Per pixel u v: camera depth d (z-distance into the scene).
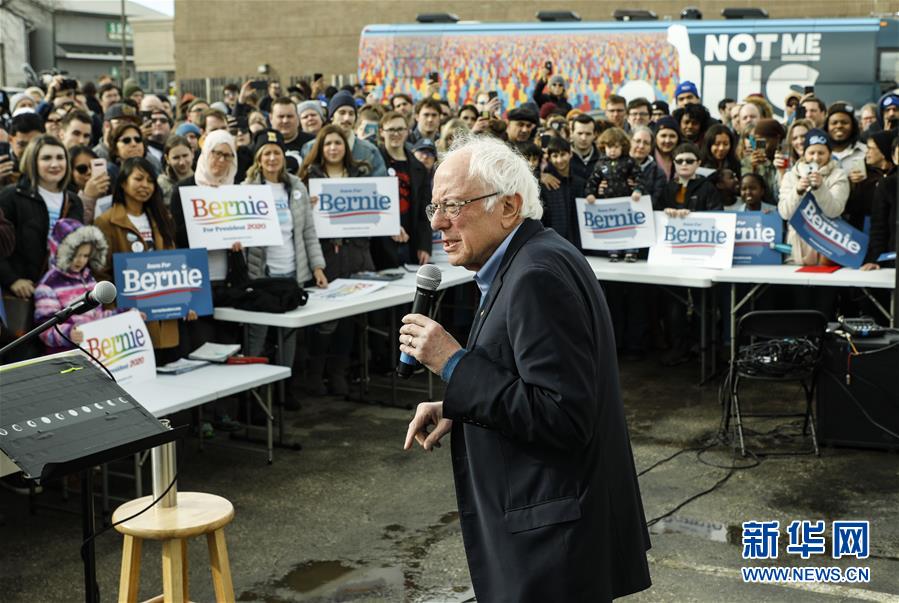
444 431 2.82
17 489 5.46
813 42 16.38
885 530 4.96
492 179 2.61
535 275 2.50
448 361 2.57
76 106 9.48
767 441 6.37
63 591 4.36
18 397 2.89
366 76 18.42
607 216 8.34
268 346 6.97
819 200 7.62
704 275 7.53
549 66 13.37
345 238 7.57
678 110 9.94
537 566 2.52
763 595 4.29
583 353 2.47
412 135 9.91
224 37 34.62
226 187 6.64
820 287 7.93
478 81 17.84
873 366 6.07
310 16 33.69
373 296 6.80
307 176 7.47
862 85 16.31
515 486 2.56
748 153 8.54
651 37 16.97
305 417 6.97
